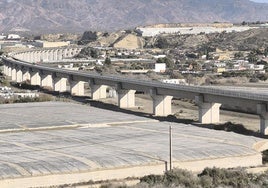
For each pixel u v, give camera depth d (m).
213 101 135.50
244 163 82.44
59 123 116.81
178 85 148.25
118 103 171.12
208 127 130.38
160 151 84.00
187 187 62.62
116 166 74.81
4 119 123.56
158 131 106.06
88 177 72.38
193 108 166.50
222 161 80.81
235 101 128.88
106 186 66.88
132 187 62.72
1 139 97.88
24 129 109.81
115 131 106.06
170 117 147.75
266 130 120.00
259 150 93.50
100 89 190.88
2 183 68.25
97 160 77.38
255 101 122.19
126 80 167.38
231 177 67.56
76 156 80.56
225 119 142.62
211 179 65.94
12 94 185.50
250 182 64.75
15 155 82.06
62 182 71.06
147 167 75.88
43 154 82.69
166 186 62.50
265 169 78.88
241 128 125.75
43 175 70.25
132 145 90.00
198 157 80.56
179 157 80.25
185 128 111.00
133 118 125.31
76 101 182.62
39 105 153.62
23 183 69.19
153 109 155.12
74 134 102.81
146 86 157.75
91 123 117.12
